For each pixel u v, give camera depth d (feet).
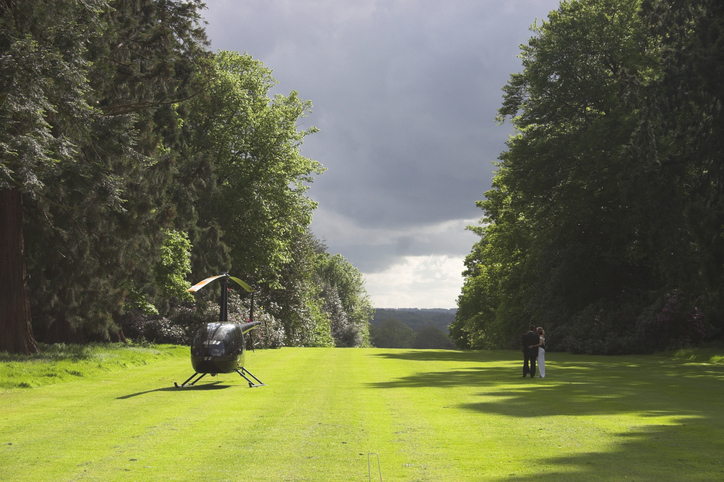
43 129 48.67
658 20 84.53
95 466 21.27
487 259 182.09
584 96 116.67
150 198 80.59
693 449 23.04
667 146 88.38
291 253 161.79
